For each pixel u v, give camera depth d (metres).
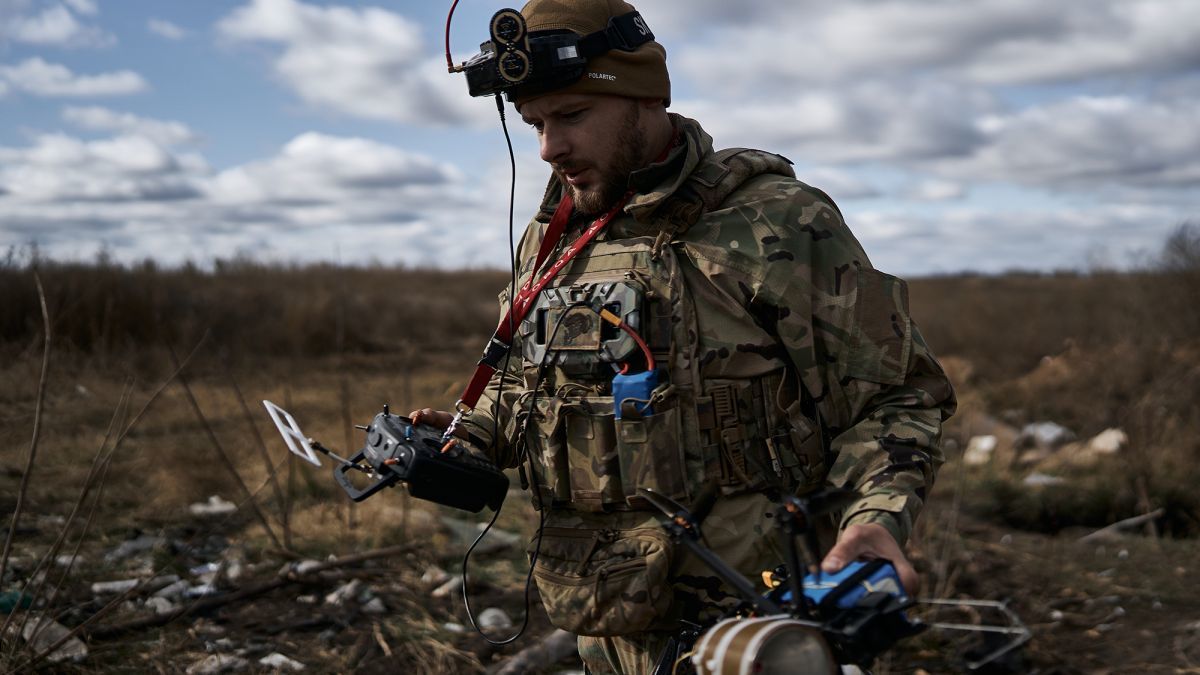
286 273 15.31
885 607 1.14
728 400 1.52
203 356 8.73
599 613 1.55
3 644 2.89
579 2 1.59
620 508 1.58
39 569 3.19
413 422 1.72
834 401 1.54
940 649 3.35
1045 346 10.27
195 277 12.40
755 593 1.17
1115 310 9.45
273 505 4.55
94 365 7.75
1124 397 6.90
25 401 6.43
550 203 1.82
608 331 1.58
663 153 1.66
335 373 9.15
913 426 1.45
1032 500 5.06
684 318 1.53
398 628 3.30
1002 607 3.51
